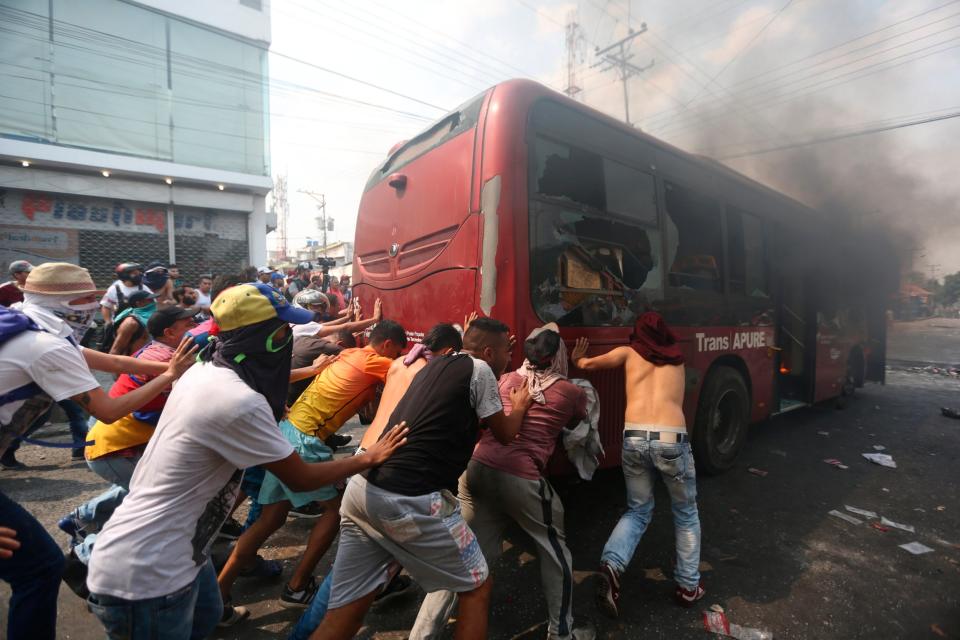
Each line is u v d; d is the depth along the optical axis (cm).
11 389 175
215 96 1170
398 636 250
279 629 253
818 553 340
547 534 237
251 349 158
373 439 231
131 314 383
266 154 1238
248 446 151
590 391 293
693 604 279
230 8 1170
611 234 368
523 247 306
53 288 226
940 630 263
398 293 414
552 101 340
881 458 539
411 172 408
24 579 184
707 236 471
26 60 973
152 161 1067
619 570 260
